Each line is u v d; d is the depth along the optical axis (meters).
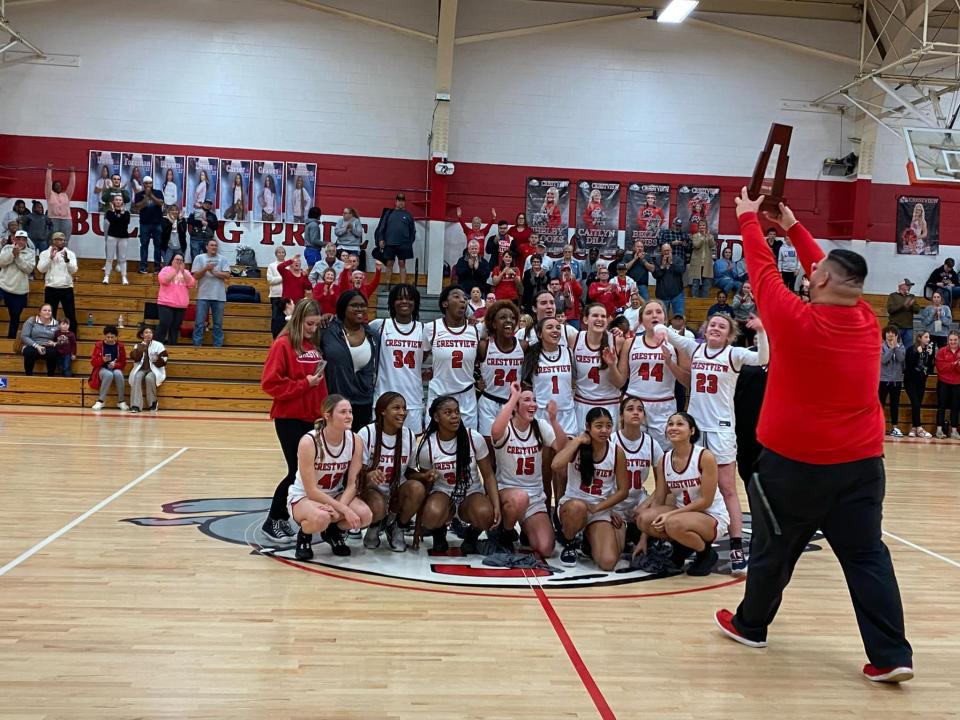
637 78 16.84
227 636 3.92
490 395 6.26
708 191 16.92
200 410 13.09
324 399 5.38
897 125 16.83
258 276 16.00
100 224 16.14
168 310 13.62
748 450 6.23
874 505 3.67
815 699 3.44
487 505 5.48
